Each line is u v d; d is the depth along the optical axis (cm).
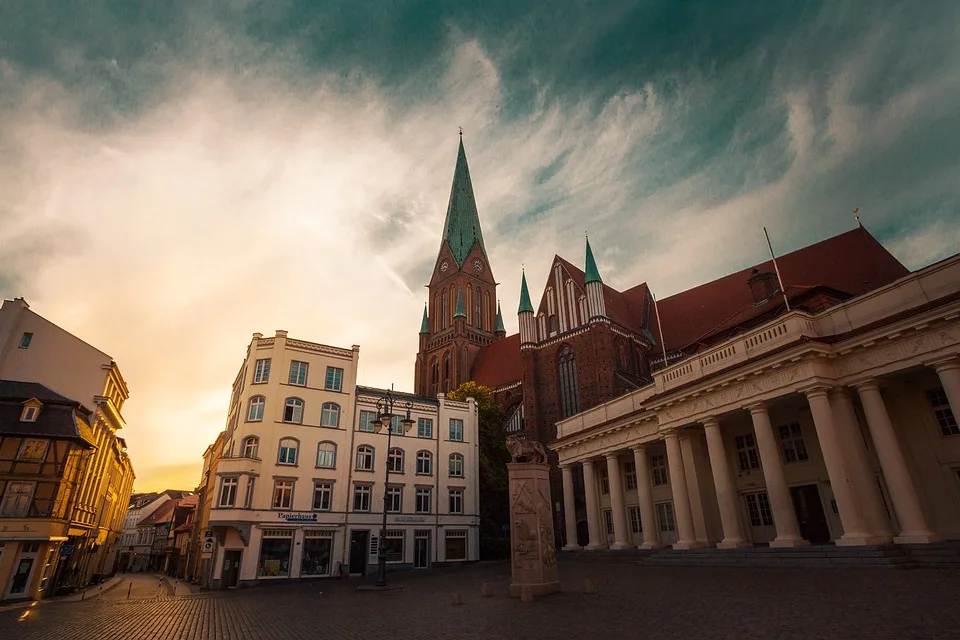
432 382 9969
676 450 3042
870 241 4650
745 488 3055
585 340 6241
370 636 1252
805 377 2339
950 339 1995
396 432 4856
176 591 3644
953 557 1770
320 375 4600
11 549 3011
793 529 2312
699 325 6088
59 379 4169
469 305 10338
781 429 2919
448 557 4806
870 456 2438
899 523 2039
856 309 2397
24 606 2641
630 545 3531
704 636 981
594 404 5966
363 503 4475
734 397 2673
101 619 1942
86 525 4191
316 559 4125
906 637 862
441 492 4928
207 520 4544
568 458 4256
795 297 3203
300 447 4312
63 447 3325
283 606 2172
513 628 1195
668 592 1631
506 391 7819
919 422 2306
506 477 5722
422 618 1486
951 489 2183
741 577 1889
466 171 11756
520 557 1770
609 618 1235
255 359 4466
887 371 2164
